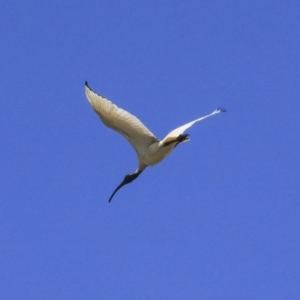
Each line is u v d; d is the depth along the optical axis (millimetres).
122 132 18484
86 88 18047
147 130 18438
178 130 18188
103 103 18078
